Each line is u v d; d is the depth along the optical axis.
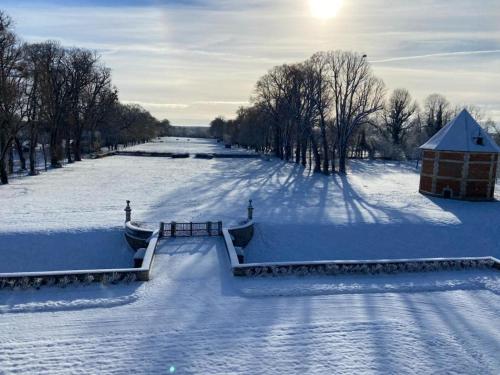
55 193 41.53
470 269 22.14
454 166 43.53
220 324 15.84
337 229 31.25
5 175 48.28
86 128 84.44
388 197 43.84
